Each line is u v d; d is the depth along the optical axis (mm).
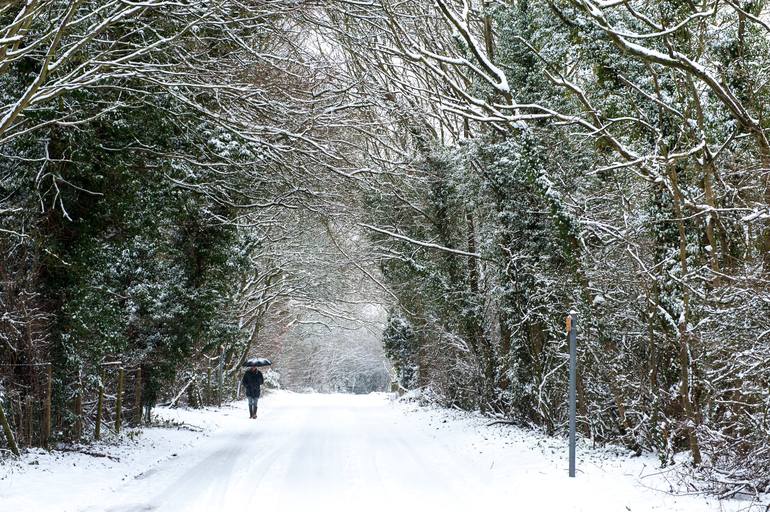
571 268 15375
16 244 13414
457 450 15984
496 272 21438
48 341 14055
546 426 17938
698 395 11414
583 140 18266
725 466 9664
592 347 14781
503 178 19750
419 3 27188
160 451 15273
